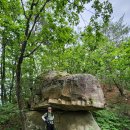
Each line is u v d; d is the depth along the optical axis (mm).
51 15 12727
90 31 11328
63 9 11945
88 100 13727
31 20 13461
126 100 22109
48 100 13789
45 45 14656
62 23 12758
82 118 14328
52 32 12594
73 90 13781
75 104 13578
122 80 22578
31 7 12281
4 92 18141
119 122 16609
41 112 14430
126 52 14836
